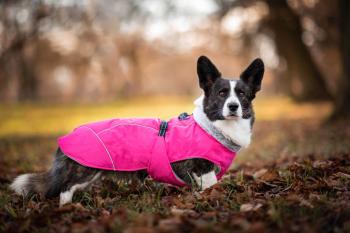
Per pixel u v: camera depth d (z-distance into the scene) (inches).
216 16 708.0
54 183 159.3
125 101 1409.9
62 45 1396.4
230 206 142.6
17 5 963.3
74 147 158.2
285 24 694.5
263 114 682.8
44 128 548.4
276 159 243.9
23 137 439.2
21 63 1286.9
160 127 165.8
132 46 1499.8
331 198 140.9
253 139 385.1
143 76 1916.8
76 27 1045.2
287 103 848.9
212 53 1577.3
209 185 163.8
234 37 935.7
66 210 145.9
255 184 167.9
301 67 746.8
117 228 123.6
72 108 964.0
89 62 1483.8
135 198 162.4
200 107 169.2
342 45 406.6
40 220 137.4
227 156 164.6
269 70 1449.3
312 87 760.3
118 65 1568.7
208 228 117.3
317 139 310.3
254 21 789.2
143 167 161.8
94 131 161.6
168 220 126.6
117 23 1039.0
